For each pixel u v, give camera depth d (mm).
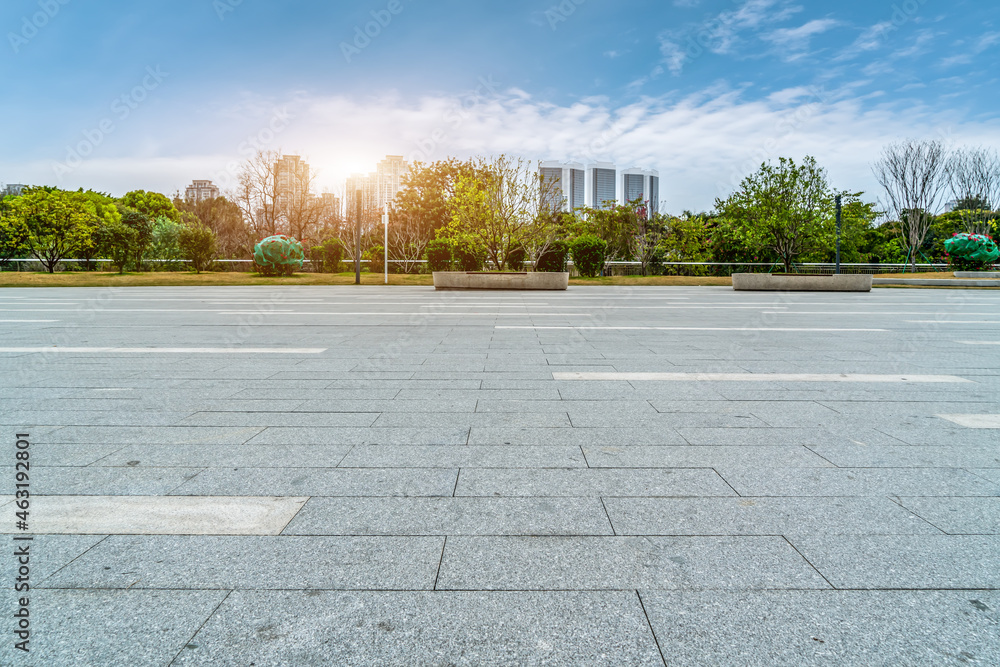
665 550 2336
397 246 35625
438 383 5504
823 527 2537
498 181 22562
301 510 2693
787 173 24062
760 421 4199
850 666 1697
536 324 10477
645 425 4086
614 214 33000
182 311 12812
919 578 2146
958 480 3074
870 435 3861
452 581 2111
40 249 28484
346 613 1928
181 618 1900
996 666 1691
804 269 28766
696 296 18328
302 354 7172
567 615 1921
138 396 4973
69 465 3281
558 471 3186
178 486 2977
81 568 2188
